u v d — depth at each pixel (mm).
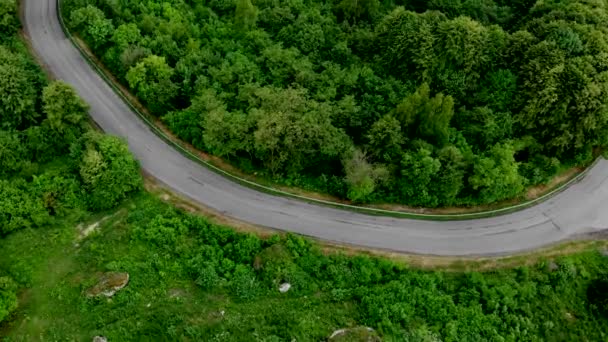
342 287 54500
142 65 67188
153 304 51312
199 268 53688
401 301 53562
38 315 50156
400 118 62469
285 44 75750
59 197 57719
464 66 68312
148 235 56062
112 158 58750
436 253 59969
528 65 66188
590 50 66625
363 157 61031
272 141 59094
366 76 69938
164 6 77312
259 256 54969
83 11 73562
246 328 50312
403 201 63094
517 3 83875
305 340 49906
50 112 61094
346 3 79250
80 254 54844
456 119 66938
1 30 73438
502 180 61125
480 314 54031
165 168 64500
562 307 57062
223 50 73500
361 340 49969
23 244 54812
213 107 63188
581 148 67188
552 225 64000
